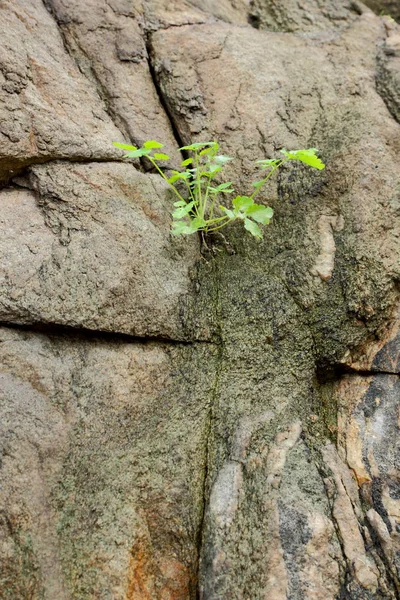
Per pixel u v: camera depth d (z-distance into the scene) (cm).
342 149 238
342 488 180
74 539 164
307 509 173
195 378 198
